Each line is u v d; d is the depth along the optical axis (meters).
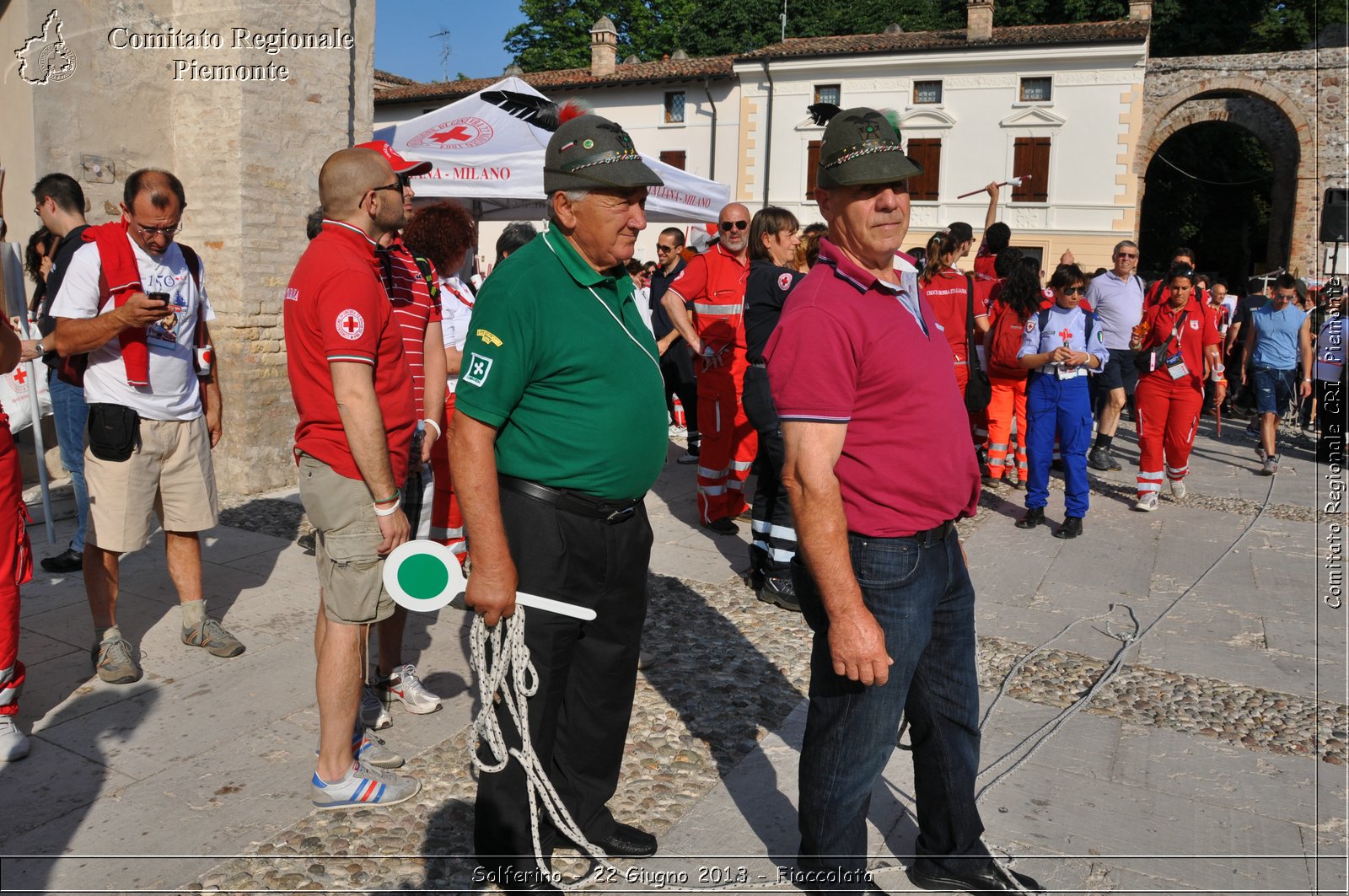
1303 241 25.97
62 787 3.07
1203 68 26.58
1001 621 4.98
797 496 2.29
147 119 6.51
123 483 3.73
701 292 6.23
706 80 28.81
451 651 4.28
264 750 3.34
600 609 2.60
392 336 2.97
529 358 2.36
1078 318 6.50
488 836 2.63
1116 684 4.23
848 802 2.54
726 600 5.11
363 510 2.87
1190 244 36.28
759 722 3.71
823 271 2.38
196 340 4.07
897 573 2.38
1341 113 25.47
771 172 28.70
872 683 2.28
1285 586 5.67
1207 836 3.07
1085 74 25.69
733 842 2.94
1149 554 6.29
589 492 2.50
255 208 6.59
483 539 2.35
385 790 3.04
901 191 2.30
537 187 6.90
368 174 2.84
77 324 3.57
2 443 3.15
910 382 2.32
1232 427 12.44
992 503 7.57
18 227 6.11
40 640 4.19
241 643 4.16
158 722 3.51
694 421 9.02
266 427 6.86
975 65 26.42
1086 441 6.59
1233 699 4.12
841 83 27.80
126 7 6.32
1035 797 3.29
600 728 2.73
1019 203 26.64
